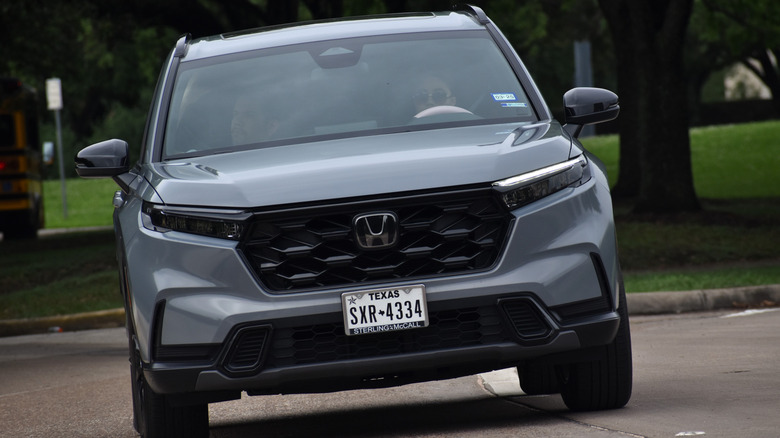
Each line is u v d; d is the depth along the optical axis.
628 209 54.44
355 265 11.61
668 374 16.75
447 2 61.28
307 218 11.66
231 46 15.43
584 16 103.56
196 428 12.84
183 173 12.66
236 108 14.25
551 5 89.88
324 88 14.39
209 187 12.03
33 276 43.59
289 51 15.11
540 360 12.21
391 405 16.00
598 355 12.41
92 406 17.88
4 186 62.91
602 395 13.09
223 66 14.98
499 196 11.77
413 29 15.39
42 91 80.75
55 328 32.91
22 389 20.98
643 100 47.94
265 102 14.27
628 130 61.78
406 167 11.86
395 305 11.54
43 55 64.75
